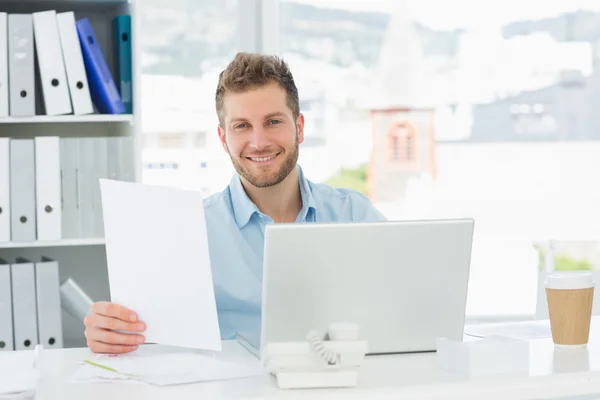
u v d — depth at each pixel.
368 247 1.55
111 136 3.22
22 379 1.46
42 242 2.85
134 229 1.62
